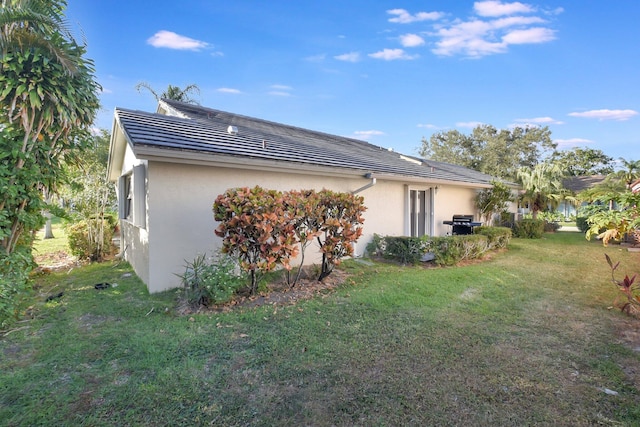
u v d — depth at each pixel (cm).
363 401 279
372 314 484
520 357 358
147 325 442
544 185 1878
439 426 250
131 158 759
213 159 588
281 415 262
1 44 469
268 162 660
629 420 259
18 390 292
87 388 296
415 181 1061
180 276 552
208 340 395
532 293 600
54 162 554
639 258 977
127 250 899
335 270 759
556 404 278
